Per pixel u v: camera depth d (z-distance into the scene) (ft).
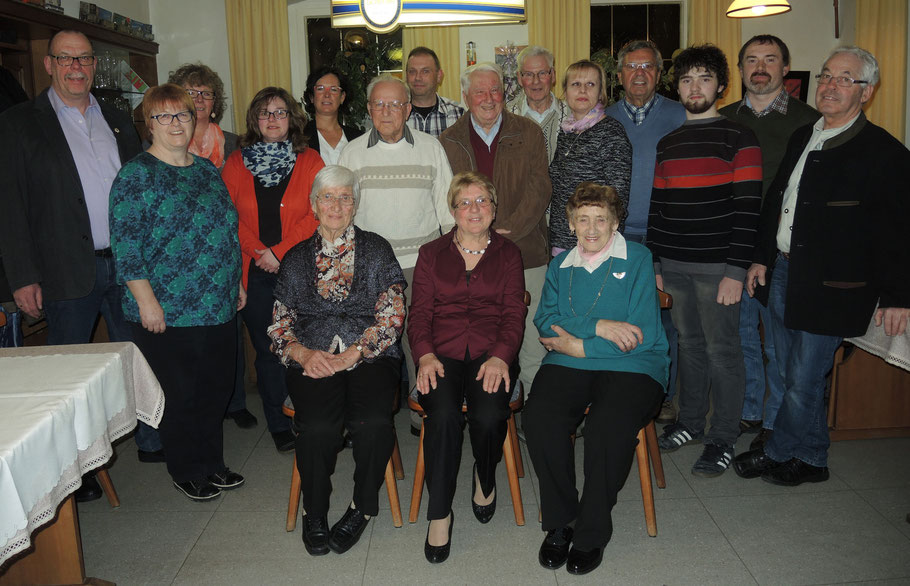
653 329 7.57
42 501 4.96
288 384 7.66
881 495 8.24
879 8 18.16
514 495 7.66
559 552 7.02
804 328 7.99
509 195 9.50
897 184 7.43
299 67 20.95
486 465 7.39
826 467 8.68
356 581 6.81
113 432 6.48
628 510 8.04
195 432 8.26
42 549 6.44
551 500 7.02
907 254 7.48
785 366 8.75
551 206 9.55
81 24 13.98
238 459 9.56
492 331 7.77
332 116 11.01
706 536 7.47
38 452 4.89
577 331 7.63
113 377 6.44
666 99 9.84
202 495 8.39
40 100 8.37
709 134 8.56
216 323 7.94
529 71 10.05
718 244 8.65
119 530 7.80
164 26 19.44
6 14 11.51
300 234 9.23
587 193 7.53
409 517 7.95
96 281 8.62
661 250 9.11
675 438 9.50
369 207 9.00
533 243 9.57
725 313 8.72
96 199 8.52
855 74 7.50
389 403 7.39
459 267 7.89
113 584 6.66
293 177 9.37
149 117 7.45
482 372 7.42
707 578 6.73
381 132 8.82
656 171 9.09
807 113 9.43
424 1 8.86
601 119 9.15
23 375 6.01
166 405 8.00
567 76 9.14
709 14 19.40
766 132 9.65
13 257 8.21
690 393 9.48
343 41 19.61
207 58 19.66
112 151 8.78
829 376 11.49
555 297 7.98
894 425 9.78
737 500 8.20
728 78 8.61
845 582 6.61
